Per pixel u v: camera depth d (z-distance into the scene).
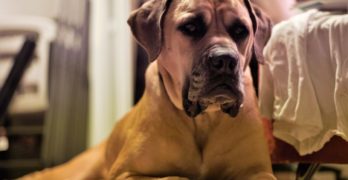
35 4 3.92
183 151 1.39
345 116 1.30
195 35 1.29
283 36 1.49
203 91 1.21
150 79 1.51
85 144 3.36
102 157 1.88
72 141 3.31
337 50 1.32
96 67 3.40
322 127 1.38
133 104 3.45
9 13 3.94
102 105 3.38
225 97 1.21
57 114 3.28
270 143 1.60
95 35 3.40
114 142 1.68
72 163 2.04
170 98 1.41
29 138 3.29
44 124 3.26
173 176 1.36
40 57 3.20
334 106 1.36
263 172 1.36
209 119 1.41
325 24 1.38
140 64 3.50
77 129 3.34
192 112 1.30
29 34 3.20
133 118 1.54
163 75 1.42
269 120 1.59
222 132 1.40
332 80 1.36
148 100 1.47
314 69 1.39
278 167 2.59
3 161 3.25
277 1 2.38
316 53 1.39
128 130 1.53
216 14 1.30
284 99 1.49
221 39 1.25
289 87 1.45
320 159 1.49
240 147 1.39
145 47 1.38
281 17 2.35
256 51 1.42
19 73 2.87
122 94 3.39
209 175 1.42
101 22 3.40
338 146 1.44
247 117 1.41
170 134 1.39
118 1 3.42
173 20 1.33
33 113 3.22
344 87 1.29
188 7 1.30
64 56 3.32
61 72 3.30
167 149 1.38
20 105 3.18
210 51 1.21
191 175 1.41
